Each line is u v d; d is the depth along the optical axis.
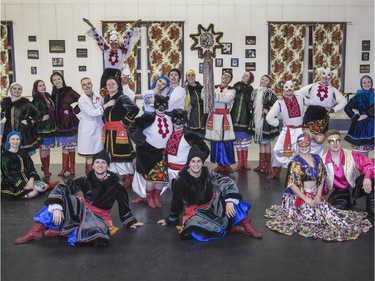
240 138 6.46
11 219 4.51
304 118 5.99
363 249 3.64
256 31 9.47
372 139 6.09
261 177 6.15
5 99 5.87
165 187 4.86
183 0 9.33
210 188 3.91
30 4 9.15
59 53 9.30
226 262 3.42
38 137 6.00
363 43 9.66
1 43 9.14
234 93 6.13
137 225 4.19
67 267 3.35
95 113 5.61
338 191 4.59
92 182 3.83
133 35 6.11
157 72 9.46
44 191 5.34
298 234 3.98
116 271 3.28
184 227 3.88
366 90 6.12
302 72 9.61
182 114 4.48
